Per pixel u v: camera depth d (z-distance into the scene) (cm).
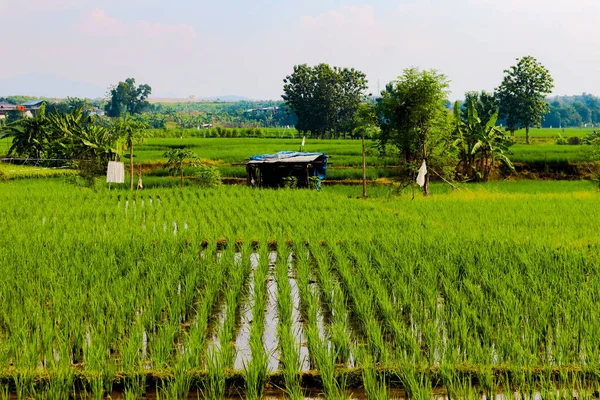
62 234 1562
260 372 721
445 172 2772
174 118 14162
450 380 693
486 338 806
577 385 708
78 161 3022
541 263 1206
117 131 3077
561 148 4772
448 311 924
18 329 811
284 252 1352
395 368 733
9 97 18225
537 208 2044
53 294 971
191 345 764
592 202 2209
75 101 11275
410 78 2600
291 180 2984
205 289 1065
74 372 712
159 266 1175
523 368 721
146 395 702
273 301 1055
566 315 856
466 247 1342
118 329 834
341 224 1738
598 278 1100
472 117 3684
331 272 1247
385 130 2716
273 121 14812
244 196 2455
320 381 729
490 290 1028
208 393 699
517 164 3988
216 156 4297
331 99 8375
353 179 3619
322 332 888
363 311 907
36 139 4006
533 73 6600
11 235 1522
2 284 1019
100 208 2081
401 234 1523
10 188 2680
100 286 1017
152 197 2417
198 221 1844
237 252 1478
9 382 700
